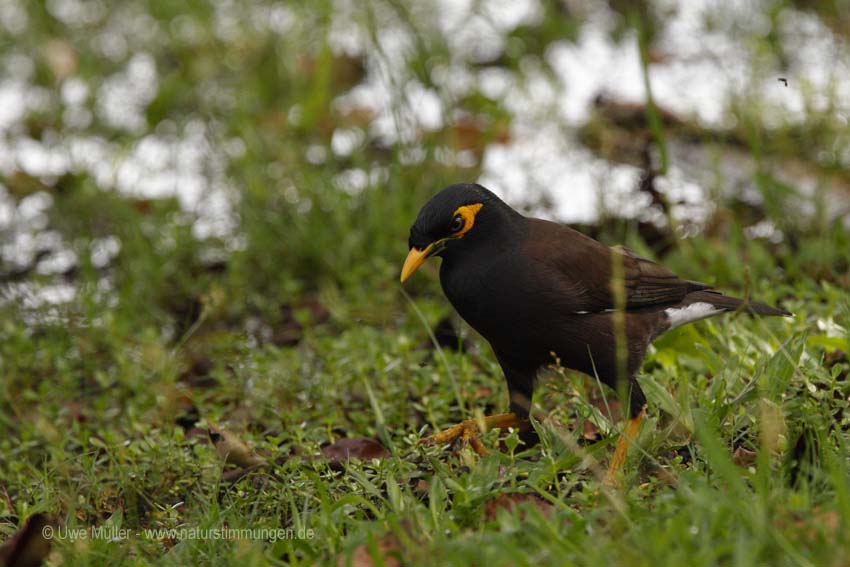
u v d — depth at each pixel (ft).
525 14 58.39
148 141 51.21
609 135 47.55
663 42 55.31
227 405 33.14
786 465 23.39
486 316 27.68
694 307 29.43
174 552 23.84
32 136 52.42
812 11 52.80
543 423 27.37
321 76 49.83
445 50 52.49
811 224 39.99
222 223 45.27
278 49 55.31
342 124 49.57
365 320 37.52
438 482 23.86
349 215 42.86
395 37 54.39
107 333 37.35
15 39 58.59
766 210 40.98
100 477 28.45
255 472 28.14
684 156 46.26
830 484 22.15
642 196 42.65
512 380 28.89
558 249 27.53
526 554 20.40
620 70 53.47
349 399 32.50
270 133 49.70
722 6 55.31
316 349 35.53
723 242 40.37
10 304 41.01
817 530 19.62
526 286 27.14
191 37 57.26
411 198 43.16
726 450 24.35
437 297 38.73
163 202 45.06
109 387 35.17
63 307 39.19
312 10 55.93
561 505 22.53
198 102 53.16
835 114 43.91
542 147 48.57
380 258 39.65
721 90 49.11
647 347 28.73
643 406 27.14
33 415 33.19
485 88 53.11
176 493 28.09
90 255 41.86
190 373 36.45
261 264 42.24
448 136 45.50
